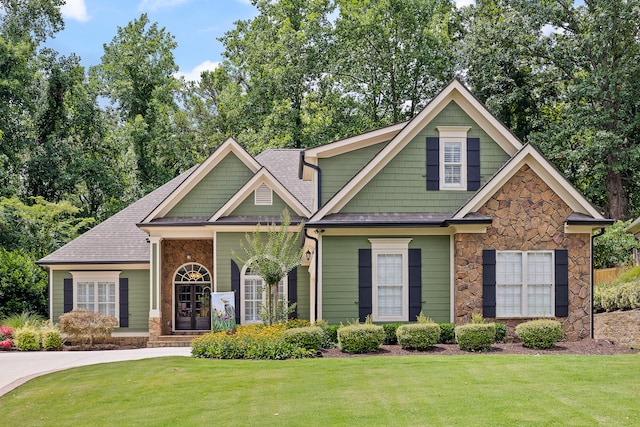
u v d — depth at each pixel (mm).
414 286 18703
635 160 32688
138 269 26641
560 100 35938
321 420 10266
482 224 17859
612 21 32062
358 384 12555
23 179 41344
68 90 42531
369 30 39156
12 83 37719
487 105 35781
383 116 42250
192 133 50094
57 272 26656
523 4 35281
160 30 45656
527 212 18109
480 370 13484
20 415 11594
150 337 24938
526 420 9891
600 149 32594
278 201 24672
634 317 21391
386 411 10625
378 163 19344
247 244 24016
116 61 44844
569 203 18156
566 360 14477
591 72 33906
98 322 23766
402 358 15148
